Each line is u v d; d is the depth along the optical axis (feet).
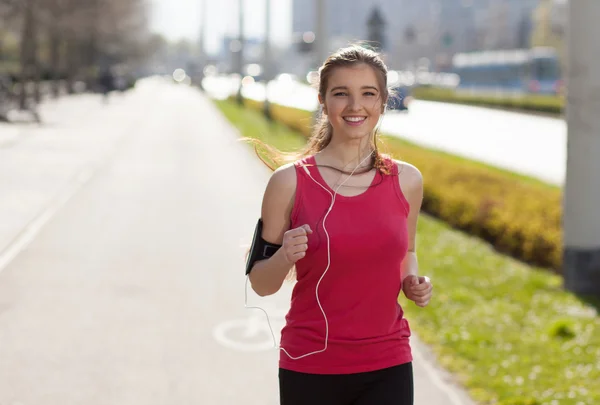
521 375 18.74
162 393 17.85
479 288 27.61
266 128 108.58
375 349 10.03
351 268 9.79
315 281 9.93
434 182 47.85
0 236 35.58
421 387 18.16
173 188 53.01
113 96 219.82
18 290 26.53
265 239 10.27
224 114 143.02
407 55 414.41
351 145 10.18
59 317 23.50
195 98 232.53
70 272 29.19
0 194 48.16
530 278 29.07
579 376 18.60
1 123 100.83
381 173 10.13
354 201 9.89
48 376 18.74
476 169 53.83
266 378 18.85
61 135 91.40
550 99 163.63
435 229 39.81
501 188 45.75
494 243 36.96
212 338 21.81
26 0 116.37
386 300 10.02
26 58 122.83
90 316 23.67
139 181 56.03
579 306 25.32
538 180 56.90
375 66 10.06
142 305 24.95
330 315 9.95
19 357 19.98
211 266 30.55
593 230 27.12
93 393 17.79
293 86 336.49
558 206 38.55
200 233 37.47
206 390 18.08
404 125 122.01
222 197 49.39
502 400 17.16
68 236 36.04
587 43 26.40
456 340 21.48
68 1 157.28
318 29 70.64
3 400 17.25
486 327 22.72
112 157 71.61
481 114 155.63
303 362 10.04
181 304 25.14
